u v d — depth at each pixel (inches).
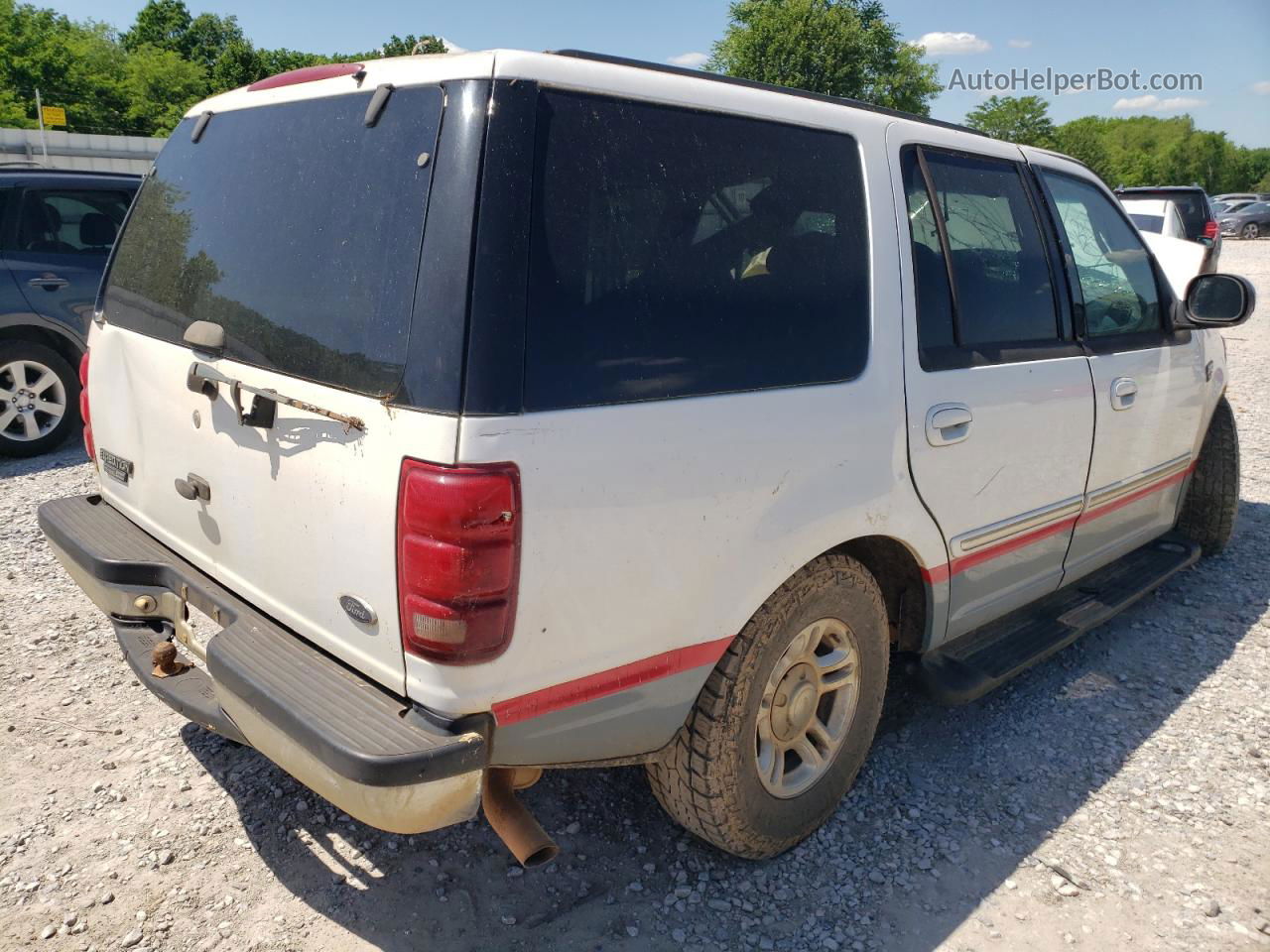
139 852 107.5
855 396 102.1
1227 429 188.5
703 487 88.2
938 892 105.6
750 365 93.4
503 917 99.7
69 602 170.4
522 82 79.0
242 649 88.5
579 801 118.7
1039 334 130.7
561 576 79.5
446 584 74.2
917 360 109.7
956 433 113.2
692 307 89.0
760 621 96.5
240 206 100.5
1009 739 136.0
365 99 88.3
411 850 109.5
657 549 85.7
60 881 102.7
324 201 88.7
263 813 114.6
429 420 74.6
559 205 80.0
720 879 106.4
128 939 95.0
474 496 73.4
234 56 2487.7
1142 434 152.9
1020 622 144.4
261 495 91.4
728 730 96.0
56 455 270.2
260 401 88.4
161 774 121.3
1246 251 1234.0
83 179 275.7
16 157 944.3
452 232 75.9
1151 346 153.2
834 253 103.0
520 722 81.0
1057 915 102.4
